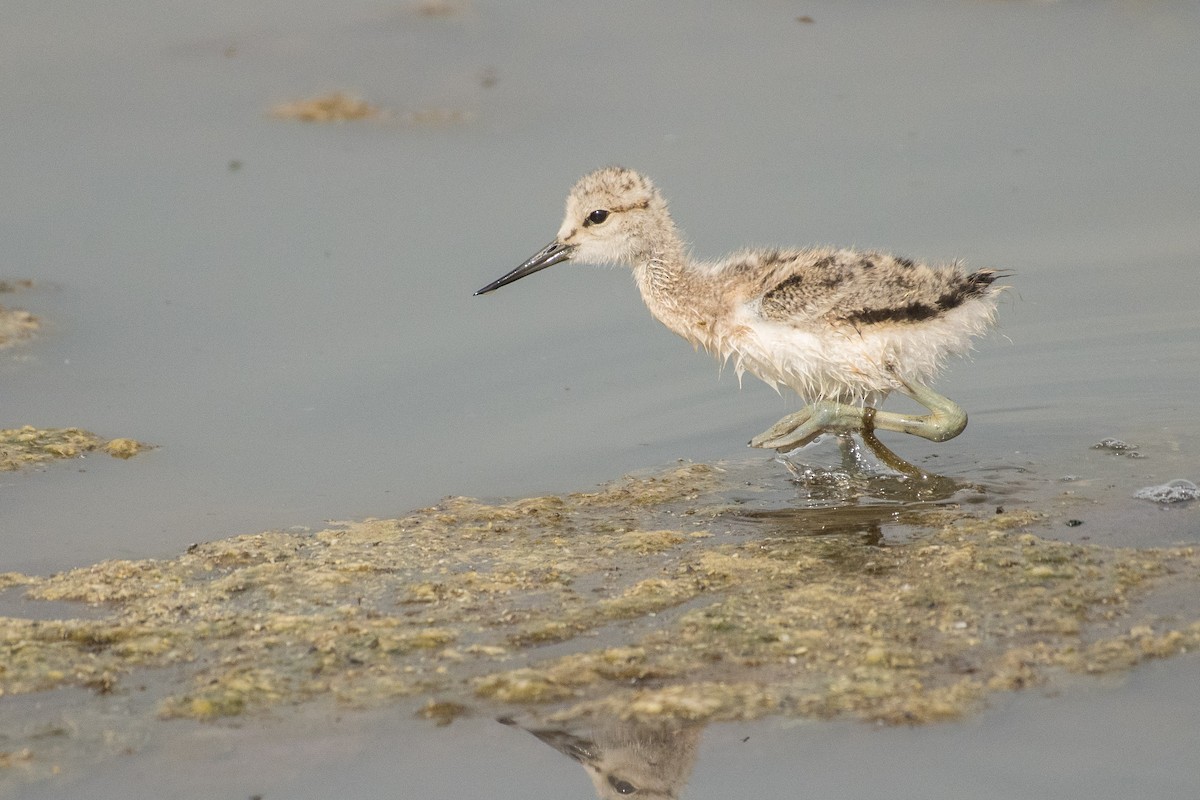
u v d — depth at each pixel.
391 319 13.59
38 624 8.69
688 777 7.12
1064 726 7.32
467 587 9.12
